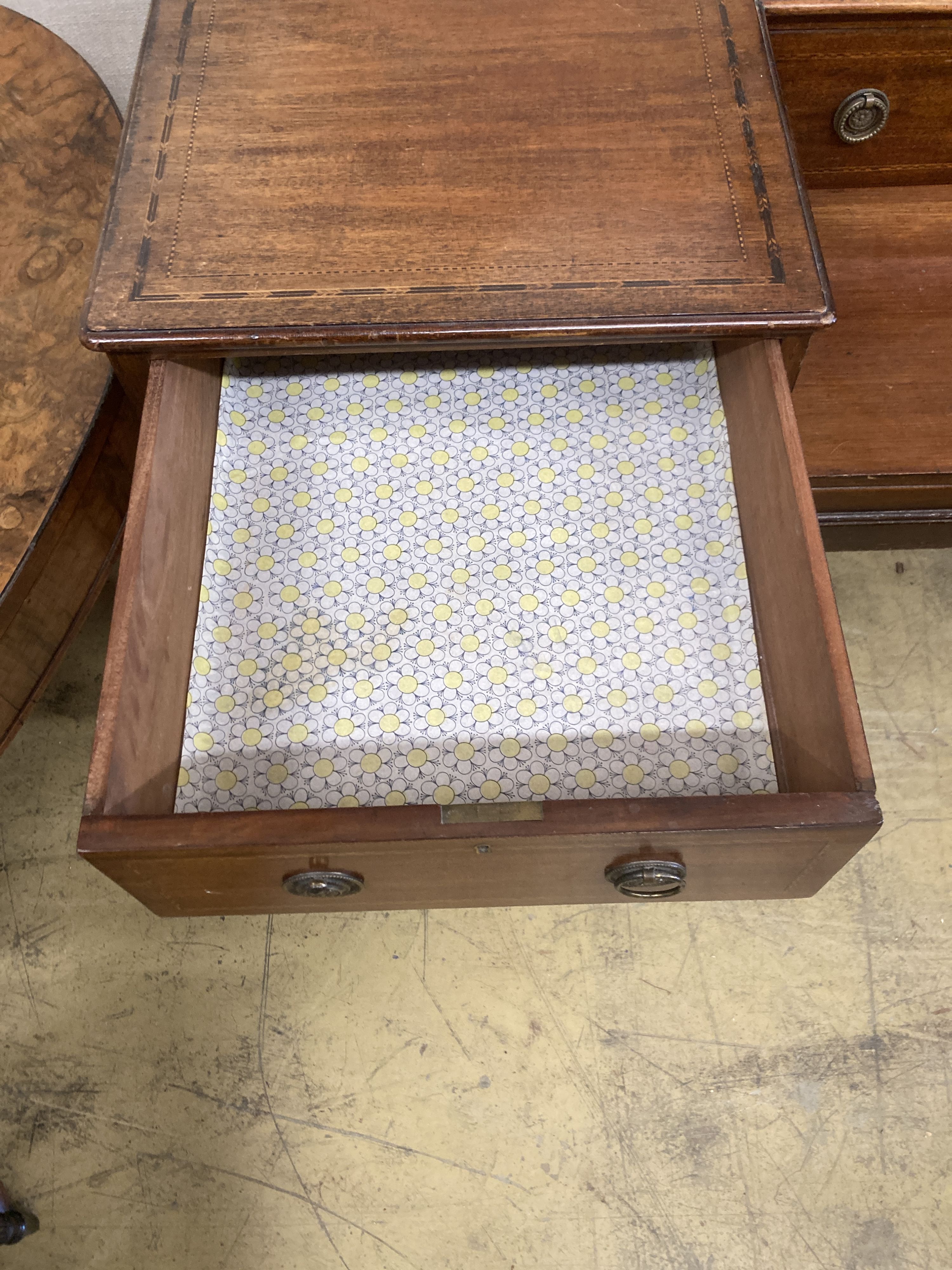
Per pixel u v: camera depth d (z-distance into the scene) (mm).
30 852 1300
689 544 1011
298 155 977
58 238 1057
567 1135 1148
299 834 722
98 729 766
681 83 1010
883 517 1250
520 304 898
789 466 869
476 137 984
